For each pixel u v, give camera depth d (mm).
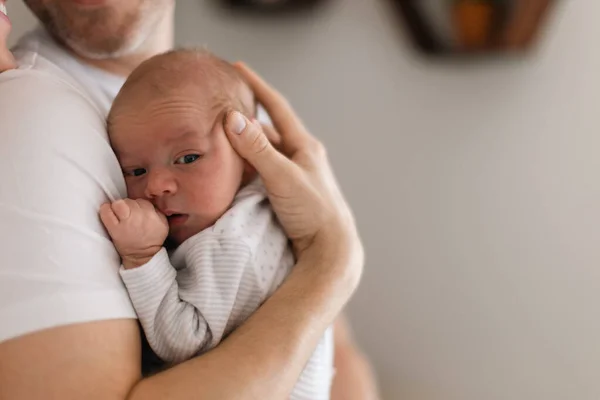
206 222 882
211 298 812
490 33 1792
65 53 979
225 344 777
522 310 1920
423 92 1960
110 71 1033
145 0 943
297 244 952
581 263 1849
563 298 1874
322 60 2043
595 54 1788
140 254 782
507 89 1875
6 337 665
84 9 898
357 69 2018
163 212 868
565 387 1892
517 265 1915
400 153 2004
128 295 767
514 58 1854
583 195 1831
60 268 692
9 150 711
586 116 1811
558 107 1834
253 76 1073
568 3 1793
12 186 701
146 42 1070
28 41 977
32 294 676
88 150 780
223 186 882
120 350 719
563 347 1885
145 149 862
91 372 684
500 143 1896
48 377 666
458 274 1981
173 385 713
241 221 874
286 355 774
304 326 815
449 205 1969
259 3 2002
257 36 2080
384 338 2074
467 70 1908
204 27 2109
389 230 2039
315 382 923
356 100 2027
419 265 2020
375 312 2074
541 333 1905
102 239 756
